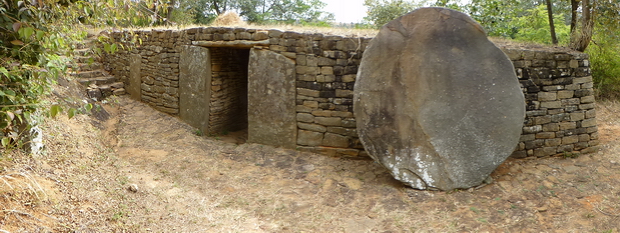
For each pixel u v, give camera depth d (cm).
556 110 522
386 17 720
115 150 539
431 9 435
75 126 553
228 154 559
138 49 763
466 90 431
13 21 344
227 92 682
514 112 433
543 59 509
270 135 585
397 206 414
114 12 403
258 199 431
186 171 492
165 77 712
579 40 585
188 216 385
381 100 448
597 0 604
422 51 434
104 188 409
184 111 686
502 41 599
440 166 436
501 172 477
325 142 551
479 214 393
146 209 387
